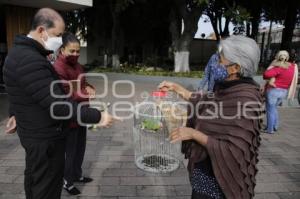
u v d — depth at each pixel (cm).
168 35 2567
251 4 2127
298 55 2022
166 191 414
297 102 1060
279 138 667
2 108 909
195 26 1730
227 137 213
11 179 439
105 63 2328
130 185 429
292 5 2088
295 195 414
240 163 210
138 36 2448
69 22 2259
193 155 234
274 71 671
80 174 428
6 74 253
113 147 577
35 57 243
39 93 243
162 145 485
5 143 589
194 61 2856
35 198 268
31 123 256
